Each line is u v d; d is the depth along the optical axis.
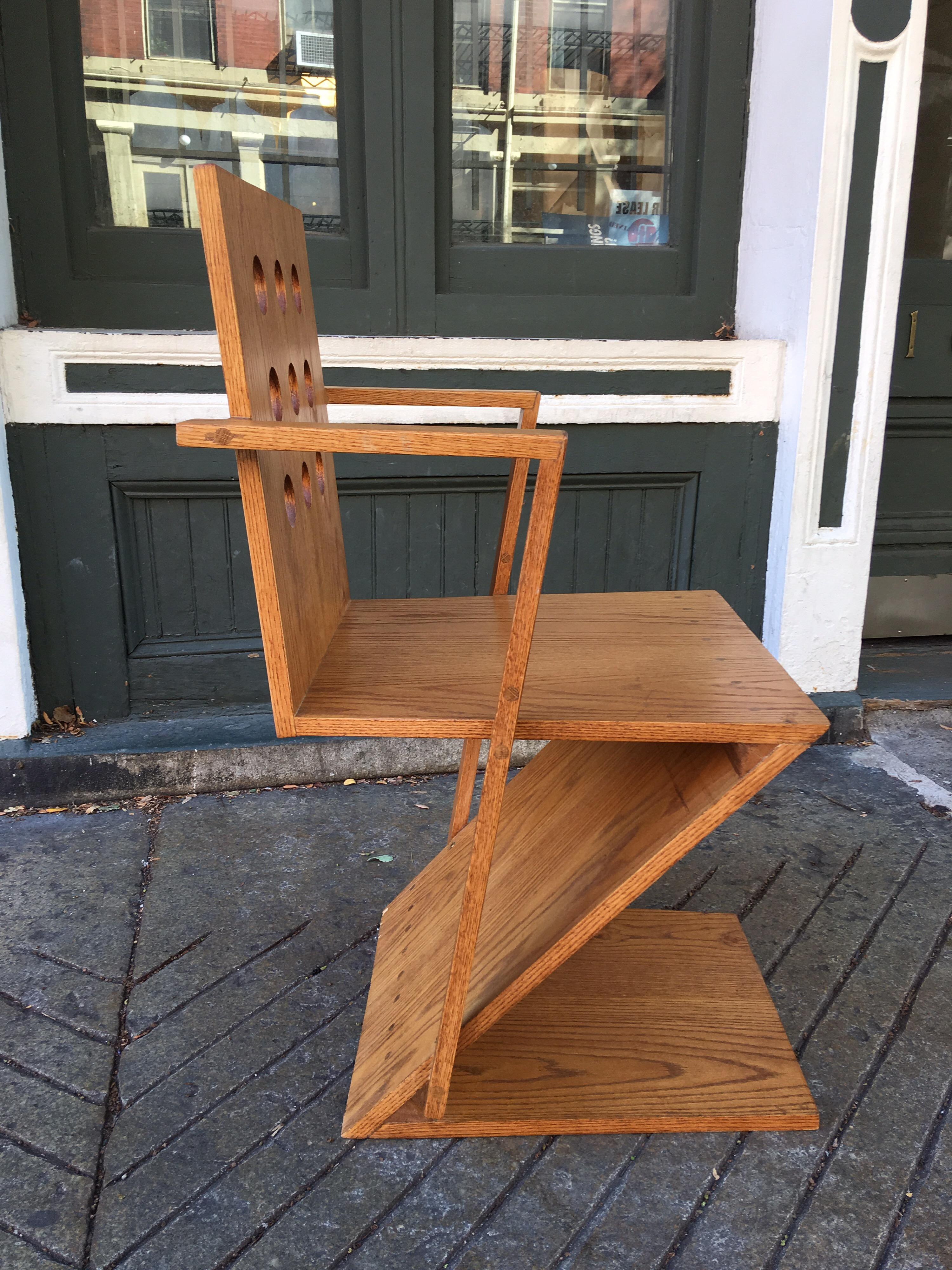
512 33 2.40
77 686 2.34
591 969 1.60
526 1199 1.18
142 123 2.29
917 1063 1.42
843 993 1.58
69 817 2.19
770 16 2.38
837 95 2.17
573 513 2.49
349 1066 1.41
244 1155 1.25
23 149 2.18
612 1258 1.10
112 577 2.28
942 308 2.84
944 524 3.07
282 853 2.03
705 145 2.49
